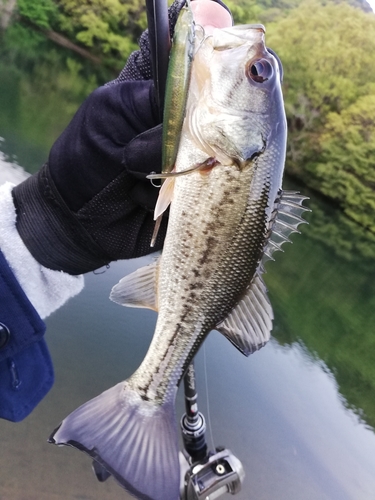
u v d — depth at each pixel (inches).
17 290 11.3
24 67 120.6
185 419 16.1
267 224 12.0
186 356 12.9
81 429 11.7
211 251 11.8
